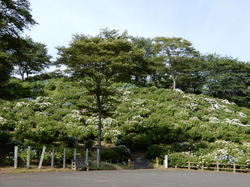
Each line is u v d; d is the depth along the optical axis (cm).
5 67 1828
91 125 2814
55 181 970
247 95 5128
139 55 1917
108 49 1920
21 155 1550
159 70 4931
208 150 2216
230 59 5069
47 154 1633
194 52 4875
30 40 5153
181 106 3622
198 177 1291
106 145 2533
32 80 4988
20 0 1591
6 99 3472
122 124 2922
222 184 1009
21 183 894
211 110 3616
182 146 2372
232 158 1873
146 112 3247
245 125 3088
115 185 896
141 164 2147
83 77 1936
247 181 1148
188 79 5234
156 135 2667
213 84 4956
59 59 1880
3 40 1623
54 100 3619
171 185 936
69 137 2275
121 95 4059
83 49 1902
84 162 1750
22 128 2330
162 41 4959
